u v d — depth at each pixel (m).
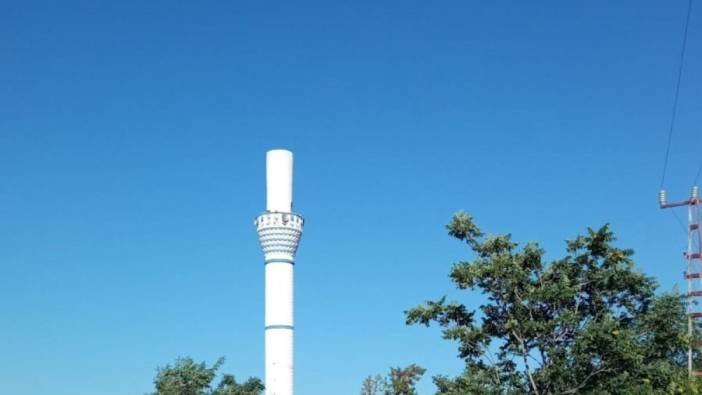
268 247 95.00
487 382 46.41
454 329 47.03
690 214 65.44
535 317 47.12
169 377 73.62
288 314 93.75
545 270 47.91
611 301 48.06
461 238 48.91
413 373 89.81
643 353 45.03
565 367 44.69
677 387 45.12
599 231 47.25
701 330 63.62
